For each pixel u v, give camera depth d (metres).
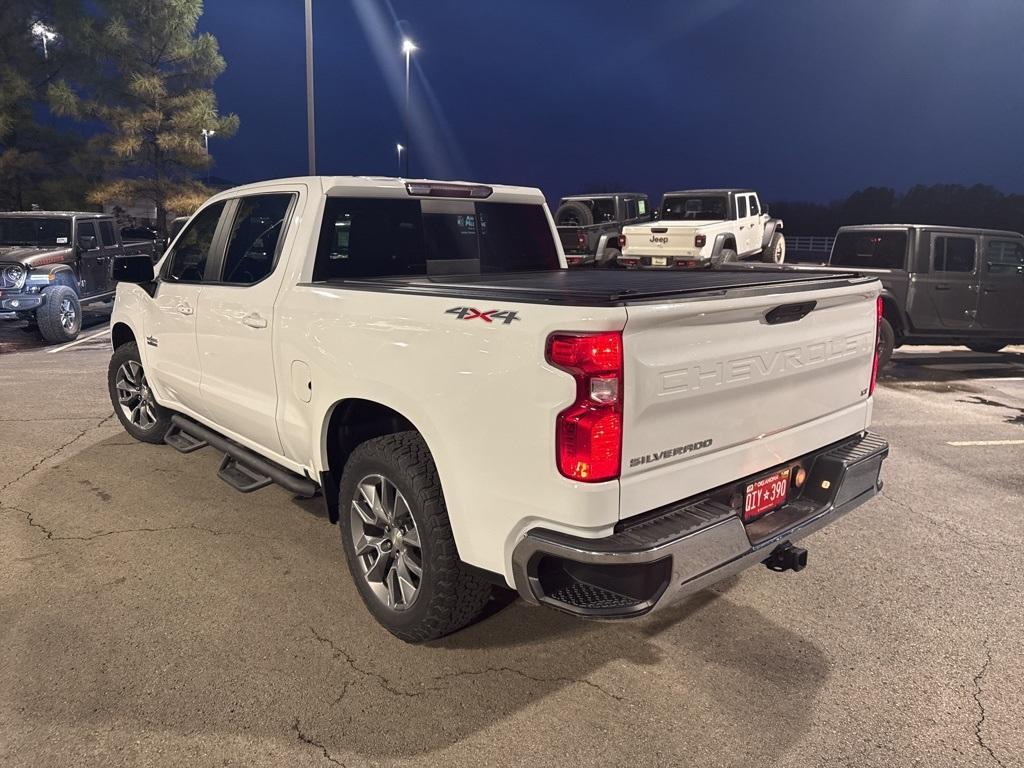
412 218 4.24
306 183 3.89
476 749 2.60
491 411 2.61
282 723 2.71
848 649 3.26
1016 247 10.12
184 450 4.87
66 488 5.00
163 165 23.44
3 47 21.44
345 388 3.26
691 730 2.72
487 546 2.73
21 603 3.51
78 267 12.33
